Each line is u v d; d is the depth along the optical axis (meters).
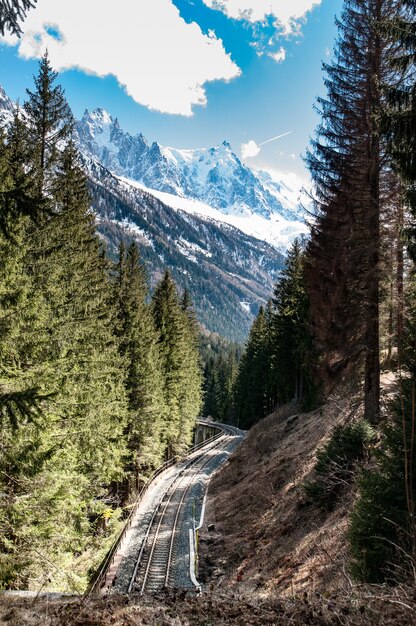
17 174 14.17
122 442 25.78
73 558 18.17
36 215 5.99
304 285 31.47
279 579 12.66
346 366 18.45
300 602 6.48
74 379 16.52
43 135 17.67
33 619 6.27
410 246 10.35
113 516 24.88
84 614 6.42
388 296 16.97
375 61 15.96
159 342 45.03
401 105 9.30
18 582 12.10
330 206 20.44
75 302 18.00
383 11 15.62
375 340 16.16
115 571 18.38
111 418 22.22
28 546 12.23
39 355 13.50
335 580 10.05
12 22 6.04
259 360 66.06
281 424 35.28
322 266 23.56
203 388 110.25
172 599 7.43
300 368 37.75
